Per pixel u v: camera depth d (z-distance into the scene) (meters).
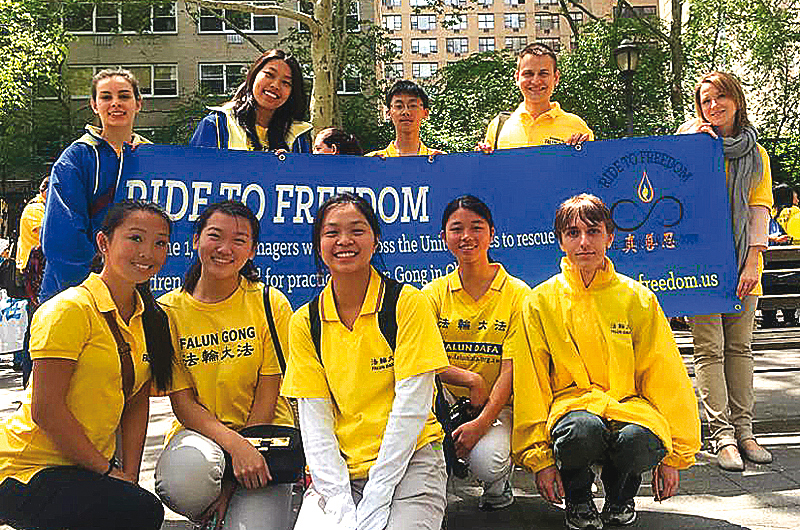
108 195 3.98
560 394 3.58
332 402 3.15
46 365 2.86
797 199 11.91
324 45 12.19
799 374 7.21
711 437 4.59
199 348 3.32
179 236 4.30
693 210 4.61
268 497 3.16
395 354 3.08
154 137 27.69
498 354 3.70
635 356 3.53
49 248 3.69
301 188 4.50
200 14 27.30
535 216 4.65
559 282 3.60
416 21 73.38
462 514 3.81
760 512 3.73
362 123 25.47
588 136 5.13
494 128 5.59
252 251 3.39
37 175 27.16
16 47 19.25
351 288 3.15
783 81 23.12
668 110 24.17
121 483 2.98
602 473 3.62
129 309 3.12
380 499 2.91
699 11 24.11
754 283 4.51
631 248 4.64
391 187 4.61
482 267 3.76
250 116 4.71
